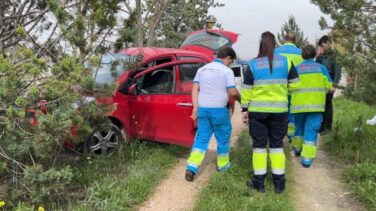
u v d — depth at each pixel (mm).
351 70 7168
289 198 5641
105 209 4965
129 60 6613
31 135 4645
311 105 6926
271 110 5621
